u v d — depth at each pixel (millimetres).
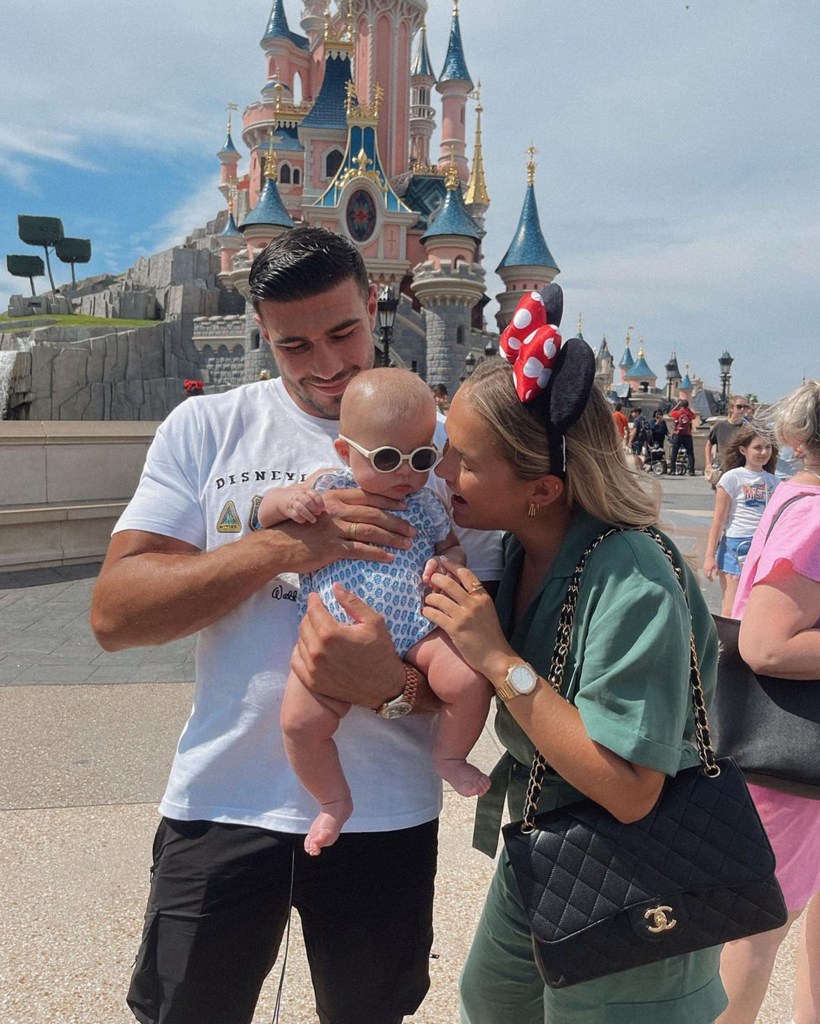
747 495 6707
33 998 2518
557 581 1665
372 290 1903
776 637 2123
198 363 52469
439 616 1602
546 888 1534
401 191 61188
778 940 2268
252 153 70375
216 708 1776
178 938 1718
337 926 1771
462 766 1668
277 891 1741
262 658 1752
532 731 1517
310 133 56969
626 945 1497
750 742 2211
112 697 5207
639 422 30000
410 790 1780
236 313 58500
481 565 1909
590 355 1504
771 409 2504
